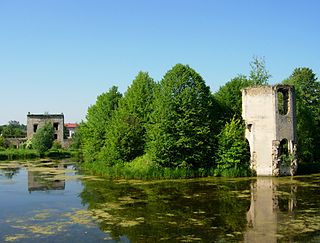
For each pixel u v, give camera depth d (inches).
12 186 1727.4
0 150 3944.4
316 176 1921.8
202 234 863.1
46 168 2600.9
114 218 1029.8
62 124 4766.2
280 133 1984.5
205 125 2074.3
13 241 830.5
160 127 1984.5
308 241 801.6
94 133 2581.2
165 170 1910.7
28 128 4665.4
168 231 890.7
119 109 2425.0
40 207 1214.3
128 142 2129.7
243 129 2066.9
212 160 2041.1
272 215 1042.1
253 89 2026.3
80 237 855.1
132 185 1672.0
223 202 1236.5
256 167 1982.0
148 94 2395.4
